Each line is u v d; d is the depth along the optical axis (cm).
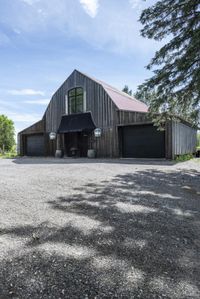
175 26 848
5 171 827
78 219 337
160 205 418
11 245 252
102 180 637
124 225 319
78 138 1750
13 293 175
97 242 265
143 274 204
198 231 308
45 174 743
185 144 1587
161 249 254
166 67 897
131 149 1507
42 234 282
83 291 179
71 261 222
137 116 1398
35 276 197
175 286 188
